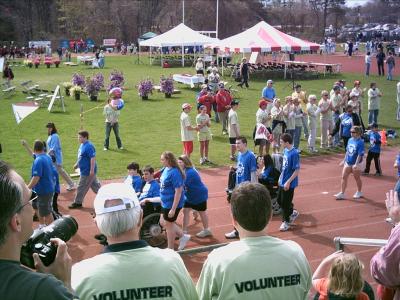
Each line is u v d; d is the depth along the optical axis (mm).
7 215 1945
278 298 2994
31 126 21984
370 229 10820
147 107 26703
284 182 10609
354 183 14320
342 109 18922
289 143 10531
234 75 39375
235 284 2957
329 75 40344
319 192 13492
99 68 47906
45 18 88500
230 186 11930
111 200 2836
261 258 3012
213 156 17281
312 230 10789
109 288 2652
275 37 35094
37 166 9883
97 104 27750
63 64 53250
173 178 8711
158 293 2689
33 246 2348
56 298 1912
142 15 86438
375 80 36906
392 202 4145
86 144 12000
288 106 17125
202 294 3107
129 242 2826
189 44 40000
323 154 17766
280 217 11734
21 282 1915
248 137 20094
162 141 19312
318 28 103500
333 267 4227
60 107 26609
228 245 3143
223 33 88188
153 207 9641
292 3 110250
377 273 3605
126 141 19297
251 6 97688
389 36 94062
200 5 85938
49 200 10180
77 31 82938
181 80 34750
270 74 39125
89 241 10273
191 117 23984
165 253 2844
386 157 17312
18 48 71062
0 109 26031
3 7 82375
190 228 10992
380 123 22688
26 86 32656
